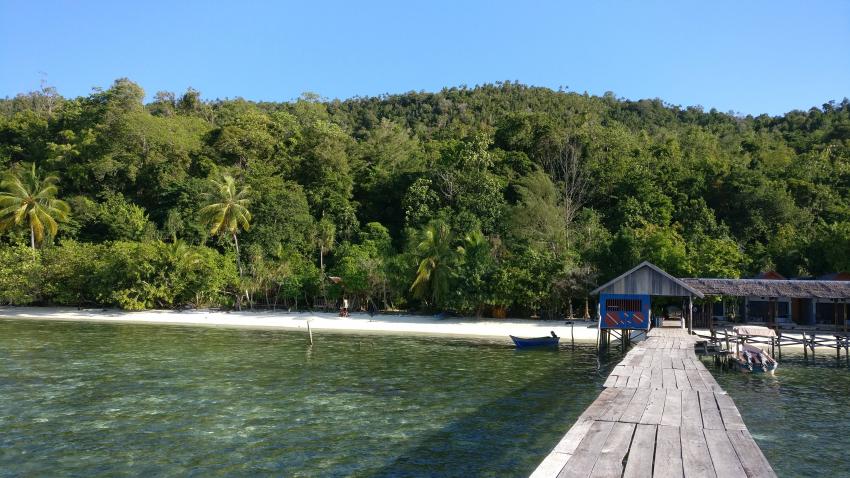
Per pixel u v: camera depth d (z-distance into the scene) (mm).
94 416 21438
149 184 82750
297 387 26703
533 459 16766
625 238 50812
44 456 17016
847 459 16938
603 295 35219
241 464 16359
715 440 10891
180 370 31016
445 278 54438
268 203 72875
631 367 20500
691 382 17406
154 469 15945
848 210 64750
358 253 63094
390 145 94375
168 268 62250
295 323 56344
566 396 24859
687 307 40500
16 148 89062
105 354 36531
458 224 64875
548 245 59906
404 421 20828
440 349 40219
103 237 75625
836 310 42938
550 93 152000
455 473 15633
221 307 64938
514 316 55906
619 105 149375
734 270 48812
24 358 34750
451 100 161500
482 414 21828
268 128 94000
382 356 36688
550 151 79438
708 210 67125
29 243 70688
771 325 41594
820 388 27094
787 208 66188
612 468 9125
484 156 74938
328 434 19219
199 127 98188
